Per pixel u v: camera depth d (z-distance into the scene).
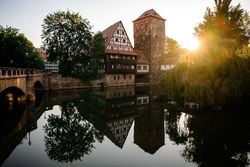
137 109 20.72
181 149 10.07
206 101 14.23
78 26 42.38
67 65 42.41
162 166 8.26
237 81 13.79
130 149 10.30
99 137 12.48
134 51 55.28
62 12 41.91
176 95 16.22
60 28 41.81
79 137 12.49
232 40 15.19
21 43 42.84
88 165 8.41
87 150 10.25
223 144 10.33
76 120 16.95
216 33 16.00
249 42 16.53
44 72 39.66
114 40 48.38
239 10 16.62
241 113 15.04
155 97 28.95
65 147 10.66
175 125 14.41
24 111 19.77
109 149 10.36
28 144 11.16
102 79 47.19
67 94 33.56
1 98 24.62
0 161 8.77
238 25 16.67
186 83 15.48
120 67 49.53
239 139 10.80
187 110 17.19
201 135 11.68
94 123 16.03
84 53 44.16
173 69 16.59
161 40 59.03
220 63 14.48
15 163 8.59
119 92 36.28
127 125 15.15
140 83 55.16
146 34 57.53
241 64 14.05
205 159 8.80
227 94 13.88
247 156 8.90
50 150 10.17
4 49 36.81
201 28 17.23
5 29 41.75
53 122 16.22
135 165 8.39
